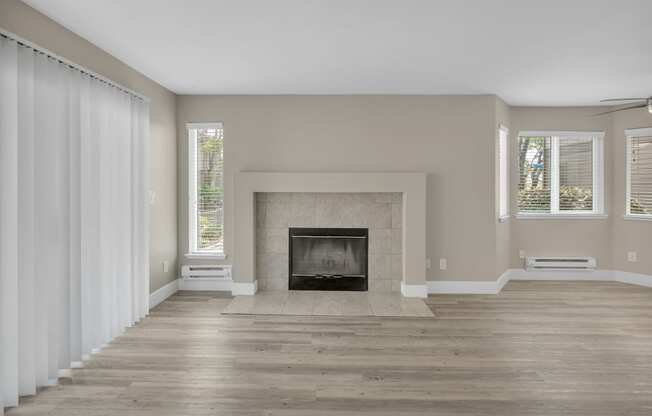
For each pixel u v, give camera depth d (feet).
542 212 23.72
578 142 23.65
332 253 21.02
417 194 19.89
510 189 23.49
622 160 23.06
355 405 10.10
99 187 13.60
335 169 20.51
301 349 13.67
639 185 22.70
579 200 23.57
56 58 11.50
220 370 12.08
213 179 21.08
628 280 23.00
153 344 14.11
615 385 11.18
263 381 11.38
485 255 20.57
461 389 10.93
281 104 20.53
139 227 16.58
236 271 20.29
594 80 17.81
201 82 18.40
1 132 9.96
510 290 21.30
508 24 12.02
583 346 13.96
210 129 20.98
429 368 12.21
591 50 14.14
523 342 14.29
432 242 20.61
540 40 13.25
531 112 23.30
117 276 14.99
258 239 21.06
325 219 20.90
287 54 14.65
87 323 13.14
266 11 11.23
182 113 20.74
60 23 12.08
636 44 13.60
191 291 21.01
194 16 11.57
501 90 19.56
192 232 21.07
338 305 18.56
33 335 10.75
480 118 20.36
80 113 12.67
